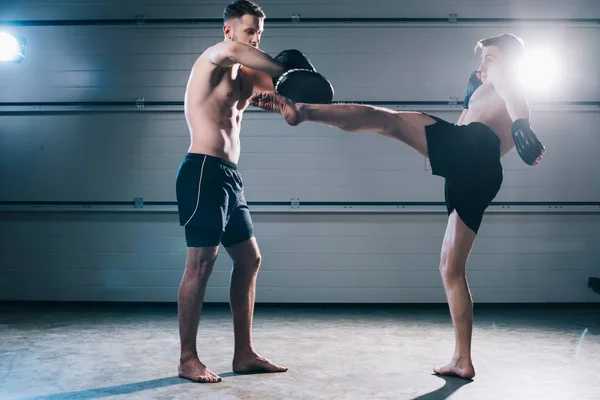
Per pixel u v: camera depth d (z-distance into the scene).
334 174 6.11
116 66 6.16
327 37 6.12
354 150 6.11
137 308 5.85
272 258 6.11
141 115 6.16
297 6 6.14
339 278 6.09
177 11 6.16
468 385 2.91
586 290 6.08
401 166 6.10
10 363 3.39
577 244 6.09
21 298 6.17
